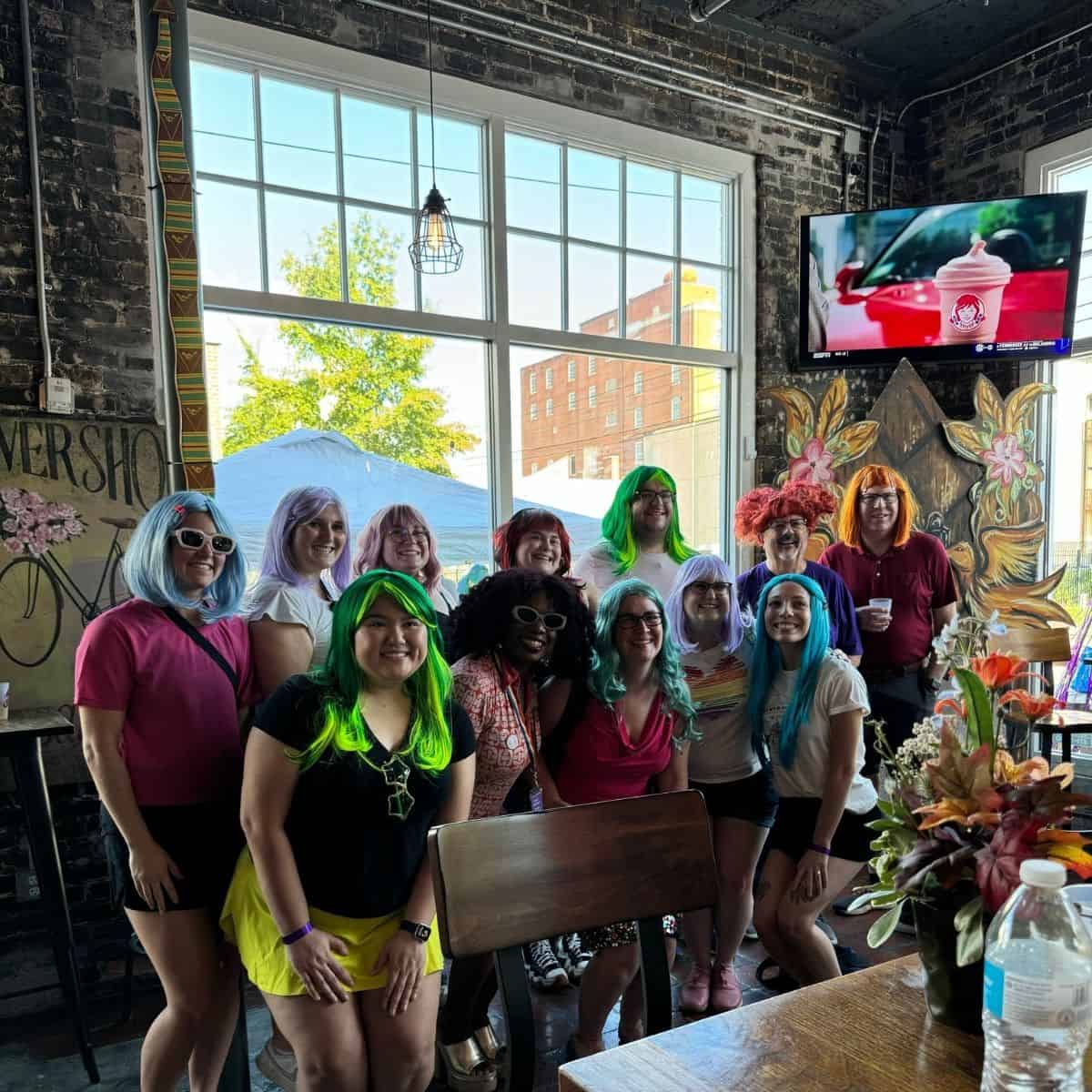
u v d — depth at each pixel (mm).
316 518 2066
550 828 1412
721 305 4586
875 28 4488
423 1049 1615
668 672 2180
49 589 2861
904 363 4328
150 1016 2582
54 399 2844
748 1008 1126
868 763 3232
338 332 3572
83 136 2914
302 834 1571
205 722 1766
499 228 3865
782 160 4645
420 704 1651
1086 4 4270
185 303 3068
